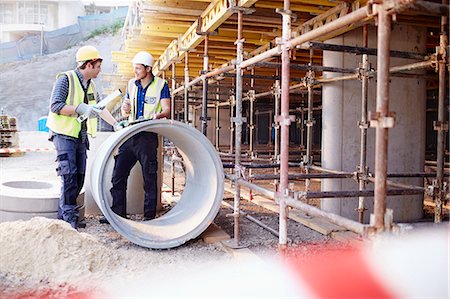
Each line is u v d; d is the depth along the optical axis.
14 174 12.33
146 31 7.43
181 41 7.44
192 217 5.19
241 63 4.80
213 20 5.64
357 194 3.76
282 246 3.86
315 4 5.50
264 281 3.77
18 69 42.88
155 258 4.51
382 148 2.46
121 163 5.92
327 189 6.23
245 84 11.09
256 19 6.05
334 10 5.39
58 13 51.34
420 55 4.88
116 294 3.57
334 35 5.68
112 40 44.31
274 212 6.93
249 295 3.52
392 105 6.12
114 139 4.75
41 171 13.32
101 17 46.47
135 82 6.15
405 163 6.20
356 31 6.03
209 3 6.06
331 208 6.21
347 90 6.13
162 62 9.62
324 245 4.93
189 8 6.09
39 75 41.97
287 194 3.78
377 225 2.48
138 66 5.94
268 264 4.23
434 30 6.46
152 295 3.55
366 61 5.28
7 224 4.29
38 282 3.70
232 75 6.50
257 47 8.22
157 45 8.87
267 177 4.90
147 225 5.30
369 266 3.41
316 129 16.53
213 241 5.14
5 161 16.42
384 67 2.45
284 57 3.75
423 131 6.26
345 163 6.15
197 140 5.09
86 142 5.57
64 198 5.29
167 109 6.04
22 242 4.03
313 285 3.58
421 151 6.27
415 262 3.19
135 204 6.62
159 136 6.77
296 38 3.55
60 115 5.24
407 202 6.22
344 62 6.08
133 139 5.80
